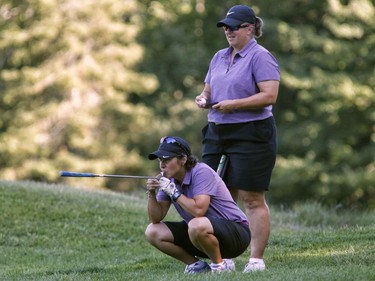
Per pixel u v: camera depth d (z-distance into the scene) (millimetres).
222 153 26344
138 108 99062
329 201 89250
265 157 25688
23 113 97312
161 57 104125
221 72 26312
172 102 101312
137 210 43000
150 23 103688
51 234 38375
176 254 25500
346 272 23453
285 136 92938
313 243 31391
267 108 25938
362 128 92812
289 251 30391
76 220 40312
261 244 25625
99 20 99938
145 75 100250
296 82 90250
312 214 46719
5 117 98625
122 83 99375
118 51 100000
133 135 99250
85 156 98562
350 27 92438
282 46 96062
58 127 97875
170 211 44125
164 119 100438
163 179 24250
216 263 24641
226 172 26141
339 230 34000
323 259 27453
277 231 40094
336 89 89875
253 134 25656
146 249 36188
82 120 96750
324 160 92688
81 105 98688
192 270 25406
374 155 89625
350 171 87812
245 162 25641
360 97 91062
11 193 42844
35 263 32875
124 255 34469
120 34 101188
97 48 101500
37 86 97188
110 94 98812
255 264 25391
